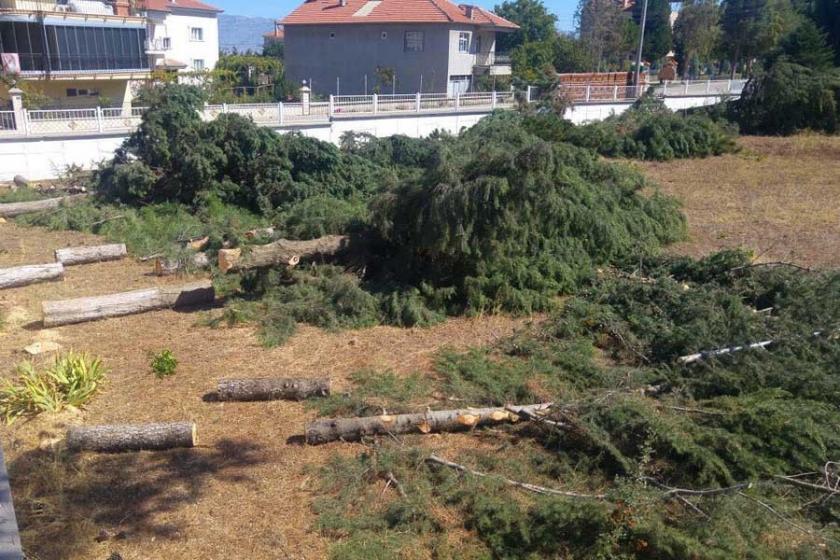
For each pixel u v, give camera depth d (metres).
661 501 5.05
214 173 13.72
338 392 6.98
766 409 5.75
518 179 9.11
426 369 7.60
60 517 5.08
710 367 6.80
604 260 10.48
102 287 10.31
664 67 46.62
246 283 9.80
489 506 5.12
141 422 6.48
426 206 9.08
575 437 6.05
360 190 14.23
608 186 11.80
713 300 8.28
